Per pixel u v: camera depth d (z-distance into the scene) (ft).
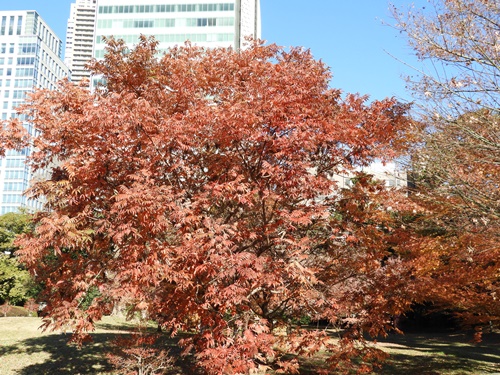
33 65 402.11
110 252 33.58
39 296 35.35
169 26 285.23
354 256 38.42
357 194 36.04
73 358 49.16
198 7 285.84
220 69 37.40
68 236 28.71
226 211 36.81
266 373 40.81
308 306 38.42
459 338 88.74
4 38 403.34
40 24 441.27
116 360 38.50
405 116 33.09
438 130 30.73
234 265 27.89
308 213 30.58
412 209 34.27
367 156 34.24
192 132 30.42
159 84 36.58
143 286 30.07
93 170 29.96
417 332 103.04
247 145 32.37
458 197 31.09
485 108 28.53
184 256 27.78
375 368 51.60
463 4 28.25
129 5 288.10
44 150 32.42
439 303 49.93
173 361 43.60
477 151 29.19
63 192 30.58
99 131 28.89
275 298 39.63
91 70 39.47
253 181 32.01
